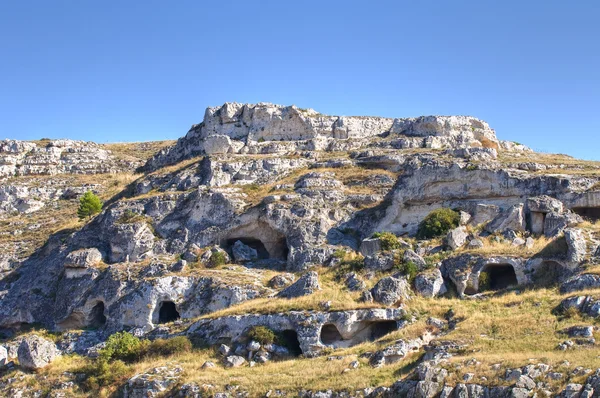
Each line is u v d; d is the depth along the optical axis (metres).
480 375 35.00
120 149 119.69
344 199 62.94
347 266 53.59
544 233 51.84
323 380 39.72
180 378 43.12
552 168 60.28
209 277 55.22
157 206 66.31
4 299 65.19
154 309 54.28
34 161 100.62
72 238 67.69
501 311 44.00
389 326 46.69
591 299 41.09
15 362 50.56
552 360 34.94
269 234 62.09
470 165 58.75
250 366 44.56
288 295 50.81
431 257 51.72
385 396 36.66
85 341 54.72
